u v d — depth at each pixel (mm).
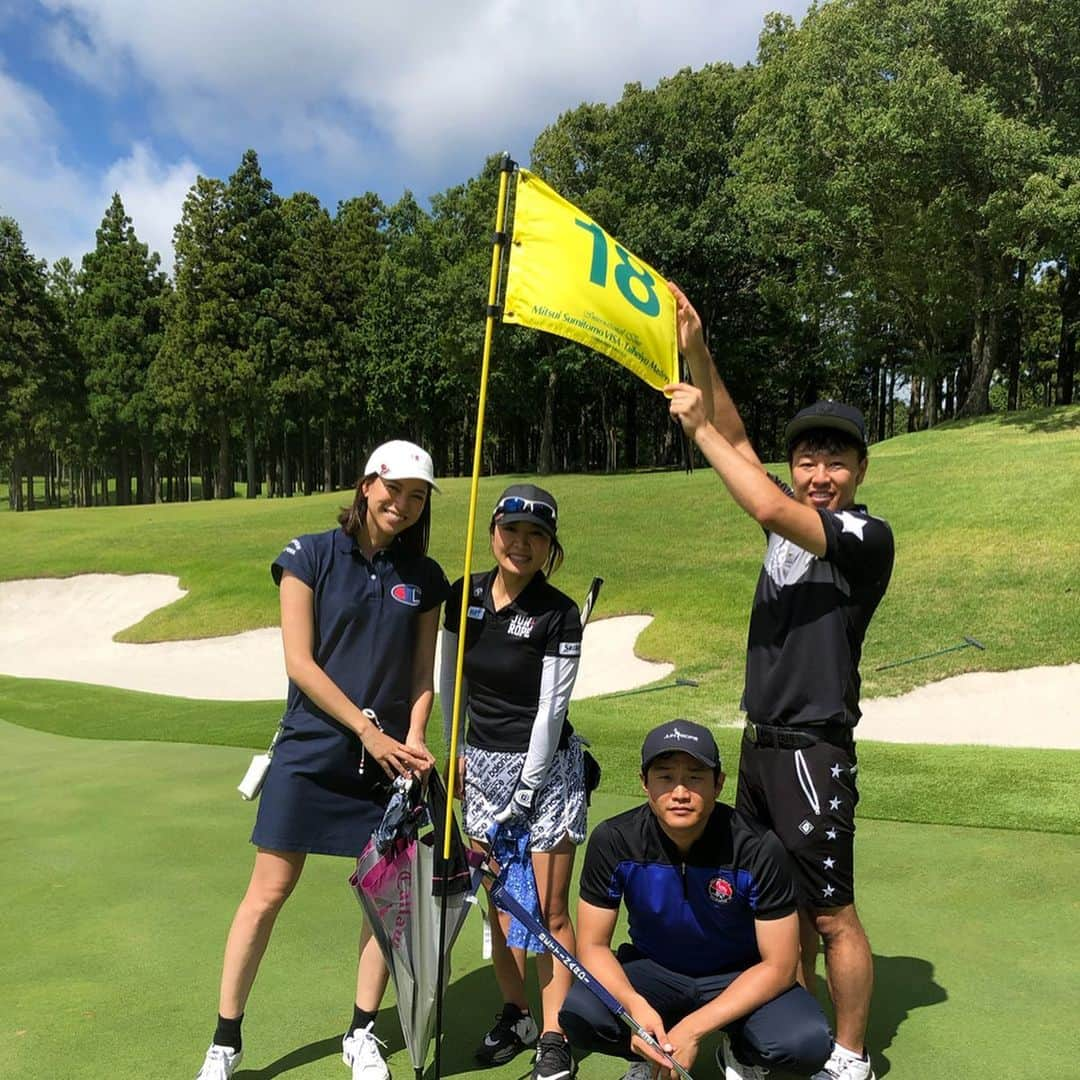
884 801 5348
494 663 2852
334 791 2742
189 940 3637
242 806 5602
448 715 3033
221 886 4230
